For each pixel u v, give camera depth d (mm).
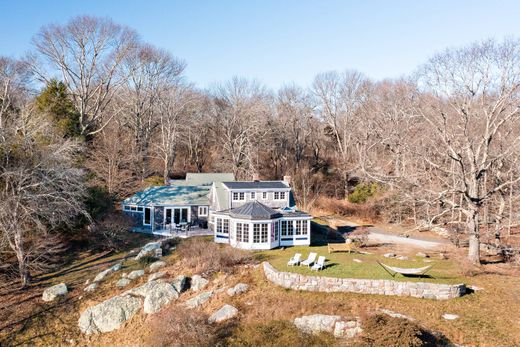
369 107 67250
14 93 52156
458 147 37312
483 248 37969
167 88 63438
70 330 25922
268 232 35594
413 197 36375
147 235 41375
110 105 65312
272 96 76125
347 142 69438
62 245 35438
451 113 42438
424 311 23609
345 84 72312
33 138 34688
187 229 41438
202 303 26453
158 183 54781
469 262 31750
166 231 41812
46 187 30391
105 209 42125
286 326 22641
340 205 57281
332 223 49000
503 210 39938
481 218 42219
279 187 41438
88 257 36344
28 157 31906
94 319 26328
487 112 32250
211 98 79062
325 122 77375
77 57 54875
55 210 31141
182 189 46812
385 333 19562
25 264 30844
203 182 50719
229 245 36531
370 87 71938
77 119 51938
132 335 25109
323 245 38094
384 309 23688
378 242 41156
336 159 73250
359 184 61562
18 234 30375
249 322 23516
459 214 44344
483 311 23625
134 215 44281
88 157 49938
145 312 26750
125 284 29906
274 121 71938
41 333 25641
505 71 30750
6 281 31703
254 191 40844
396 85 68375
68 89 56031
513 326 21891
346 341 21109
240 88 69812
